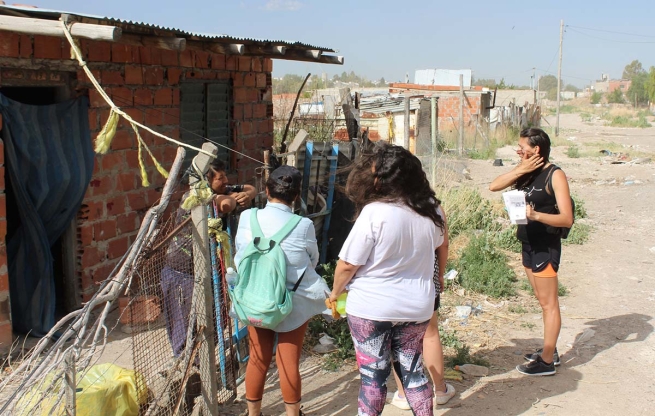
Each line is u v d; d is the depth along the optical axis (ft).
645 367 17.24
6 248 17.93
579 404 14.97
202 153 11.82
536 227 15.58
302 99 88.33
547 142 15.40
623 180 58.08
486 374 16.57
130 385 12.40
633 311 22.18
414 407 11.44
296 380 12.64
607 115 255.09
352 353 17.16
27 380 9.50
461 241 30.17
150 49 22.68
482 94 100.83
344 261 11.05
